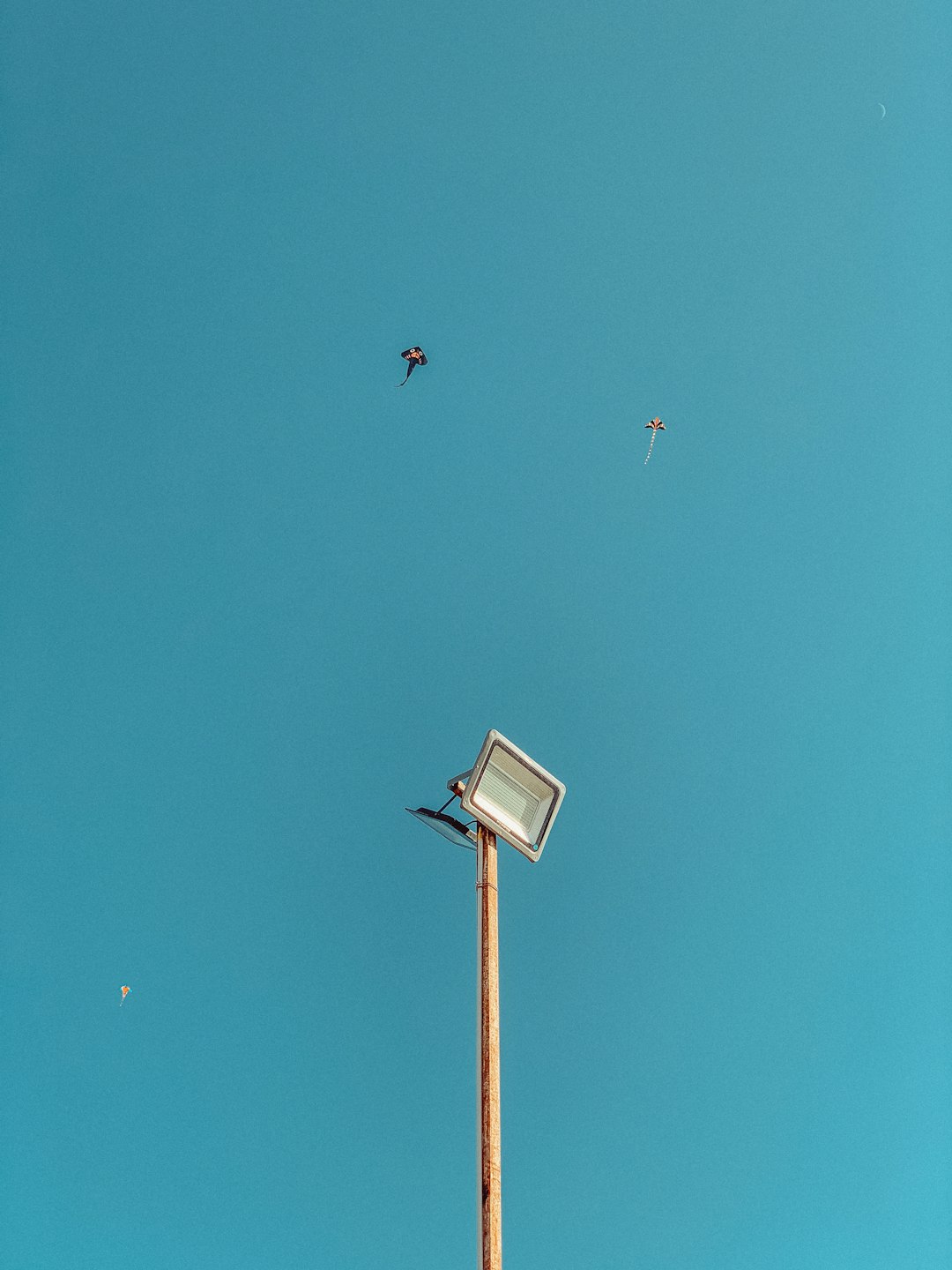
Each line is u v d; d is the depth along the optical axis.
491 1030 4.34
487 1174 4.09
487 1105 4.21
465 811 4.62
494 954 4.48
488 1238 3.98
